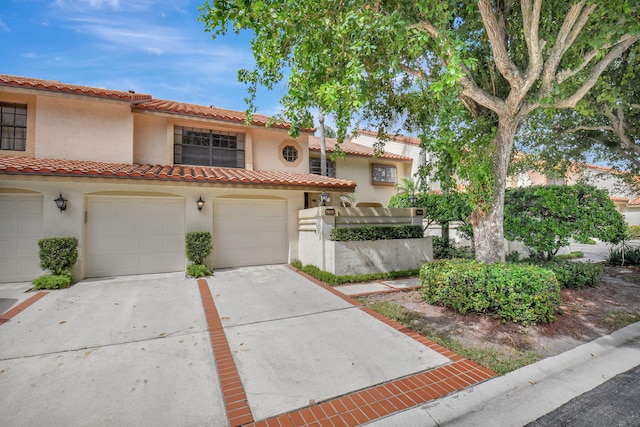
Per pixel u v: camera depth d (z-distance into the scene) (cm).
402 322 573
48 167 834
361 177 1917
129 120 1100
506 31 698
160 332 532
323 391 354
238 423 301
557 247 941
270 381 375
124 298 733
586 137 1217
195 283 879
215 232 1089
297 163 1459
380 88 839
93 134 1054
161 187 995
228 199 1115
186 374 393
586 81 612
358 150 1912
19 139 1000
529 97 653
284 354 447
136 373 395
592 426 298
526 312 534
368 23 504
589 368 414
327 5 551
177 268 1033
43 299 719
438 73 760
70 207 889
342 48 547
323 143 1684
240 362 423
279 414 314
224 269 1074
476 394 350
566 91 722
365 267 975
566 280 768
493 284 562
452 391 355
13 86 927
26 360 429
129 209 981
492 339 495
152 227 1008
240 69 742
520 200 998
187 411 319
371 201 1928
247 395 346
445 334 516
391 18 475
